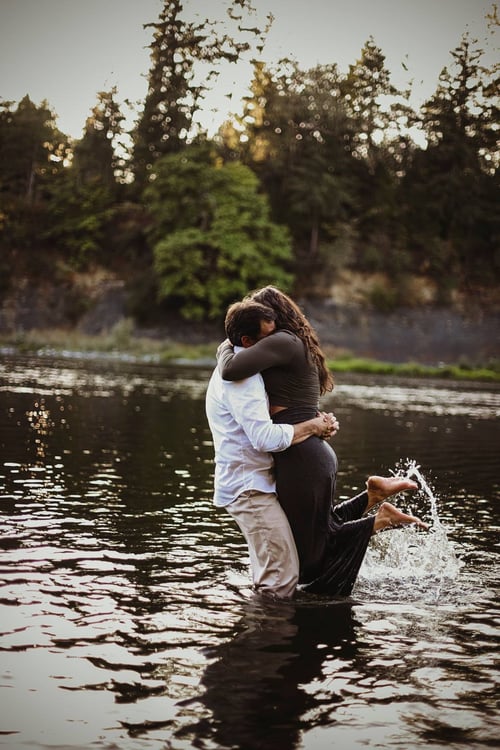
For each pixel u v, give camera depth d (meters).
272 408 4.12
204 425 11.93
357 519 4.27
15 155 70.00
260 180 64.25
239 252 53.78
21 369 26.06
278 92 67.56
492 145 69.00
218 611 3.50
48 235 60.34
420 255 63.12
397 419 14.63
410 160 69.75
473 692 2.69
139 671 2.76
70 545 4.50
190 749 2.21
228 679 2.71
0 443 8.58
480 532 5.33
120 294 57.34
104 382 21.84
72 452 8.23
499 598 3.89
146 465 7.65
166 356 47.09
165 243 53.56
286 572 3.88
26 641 3.00
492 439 11.57
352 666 2.89
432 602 3.80
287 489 3.94
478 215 65.19
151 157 67.31
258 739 2.29
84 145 71.62
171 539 4.79
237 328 4.11
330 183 61.16
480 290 61.56
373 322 56.59
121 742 2.24
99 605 3.47
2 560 4.11
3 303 55.94
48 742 2.23
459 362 54.19
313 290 57.94
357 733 2.35
